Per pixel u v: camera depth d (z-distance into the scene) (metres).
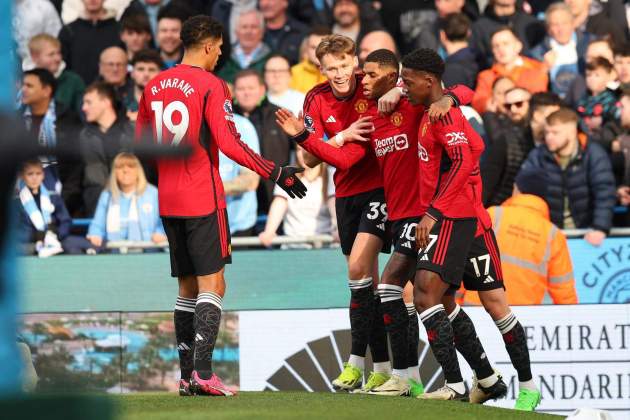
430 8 32.28
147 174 30.47
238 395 18.05
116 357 25.83
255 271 28.62
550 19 31.19
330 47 19.89
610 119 29.81
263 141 30.45
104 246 30.09
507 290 28.12
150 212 30.28
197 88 17.70
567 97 30.70
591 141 28.98
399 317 19.36
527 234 28.16
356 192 20.56
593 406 24.72
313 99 20.73
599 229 28.25
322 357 25.34
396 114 19.36
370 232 20.19
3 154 7.47
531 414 17.45
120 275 28.80
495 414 16.67
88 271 28.77
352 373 20.25
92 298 28.75
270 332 25.52
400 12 32.34
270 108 30.77
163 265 28.77
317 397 17.84
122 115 31.83
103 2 33.59
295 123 19.33
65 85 32.22
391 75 19.69
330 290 28.56
